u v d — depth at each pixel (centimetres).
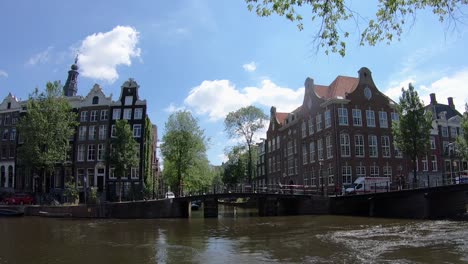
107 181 5459
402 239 2005
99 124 5756
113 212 4044
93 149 5700
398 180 4712
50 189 5538
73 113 5194
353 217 3666
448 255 1536
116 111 5756
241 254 1708
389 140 5391
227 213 5228
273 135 7712
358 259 1502
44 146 4872
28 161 4684
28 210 4312
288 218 3741
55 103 4884
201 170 5691
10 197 4878
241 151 6662
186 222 3531
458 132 6381
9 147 6122
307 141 5959
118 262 1588
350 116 5247
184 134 5406
